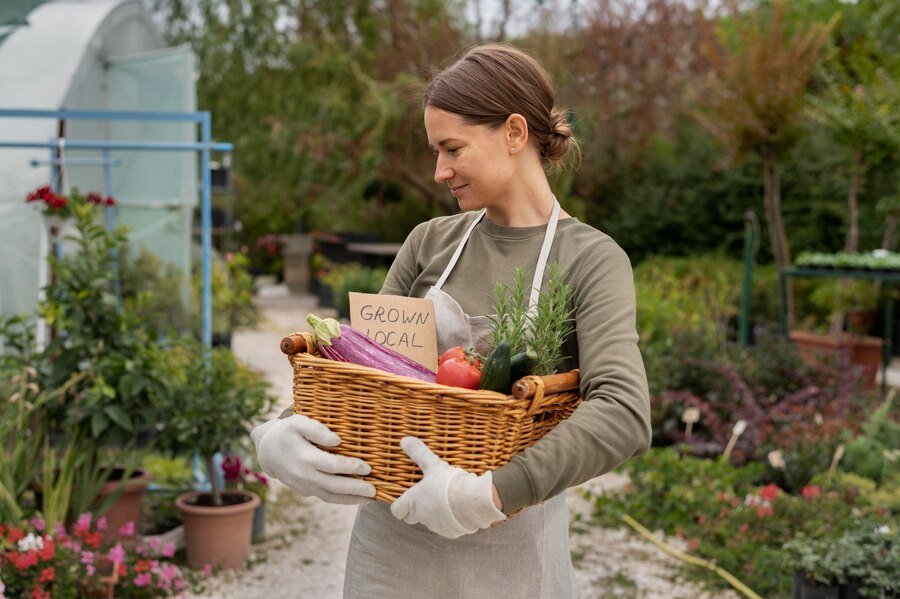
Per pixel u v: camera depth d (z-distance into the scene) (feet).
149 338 13.87
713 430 19.77
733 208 46.93
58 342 13.43
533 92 5.51
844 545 11.78
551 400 4.88
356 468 4.78
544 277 5.50
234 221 59.62
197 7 45.98
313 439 4.85
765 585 13.23
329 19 47.67
